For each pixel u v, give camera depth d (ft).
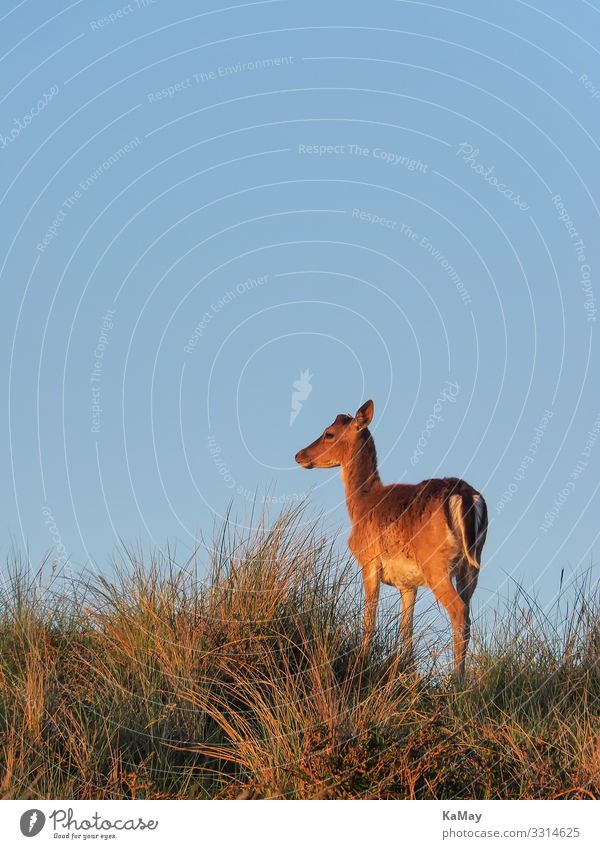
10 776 16.52
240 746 18.17
